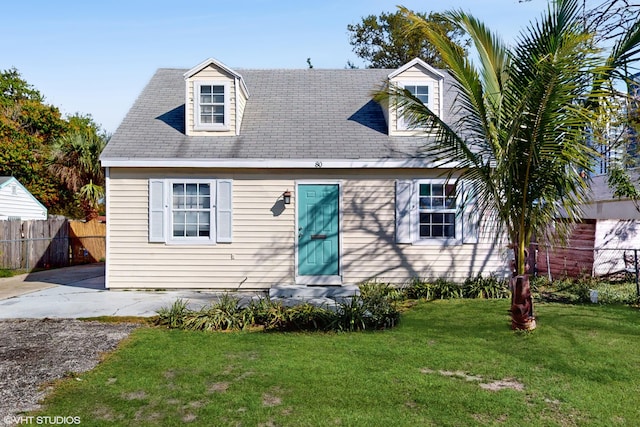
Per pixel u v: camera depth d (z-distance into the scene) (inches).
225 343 223.8
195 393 161.2
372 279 388.2
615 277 418.6
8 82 1163.3
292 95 472.4
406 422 138.6
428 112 259.6
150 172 382.9
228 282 385.7
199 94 405.4
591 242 421.7
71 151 742.5
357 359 198.1
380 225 389.7
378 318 258.8
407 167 382.3
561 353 206.2
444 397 157.1
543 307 305.6
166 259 384.2
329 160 378.3
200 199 388.2
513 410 147.1
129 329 255.1
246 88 446.9
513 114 235.5
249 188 386.9
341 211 388.2
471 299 345.4
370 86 489.7
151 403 153.3
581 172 325.4
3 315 287.4
